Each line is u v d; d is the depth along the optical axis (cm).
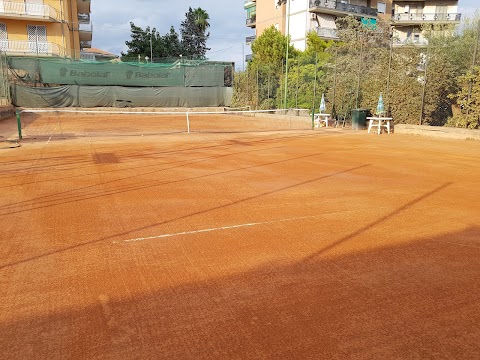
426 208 551
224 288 319
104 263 367
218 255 385
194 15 6181
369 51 2192
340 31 2847
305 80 2280
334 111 1989
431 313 284
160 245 410
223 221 488
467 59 1429
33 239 427
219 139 1351
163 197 597
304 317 277
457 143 1270
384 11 4700
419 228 468
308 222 486
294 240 425
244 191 636
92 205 554
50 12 3325
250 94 2839
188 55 5534
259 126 1966
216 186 669
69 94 2702
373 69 1884
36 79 2683
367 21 4041
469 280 335
